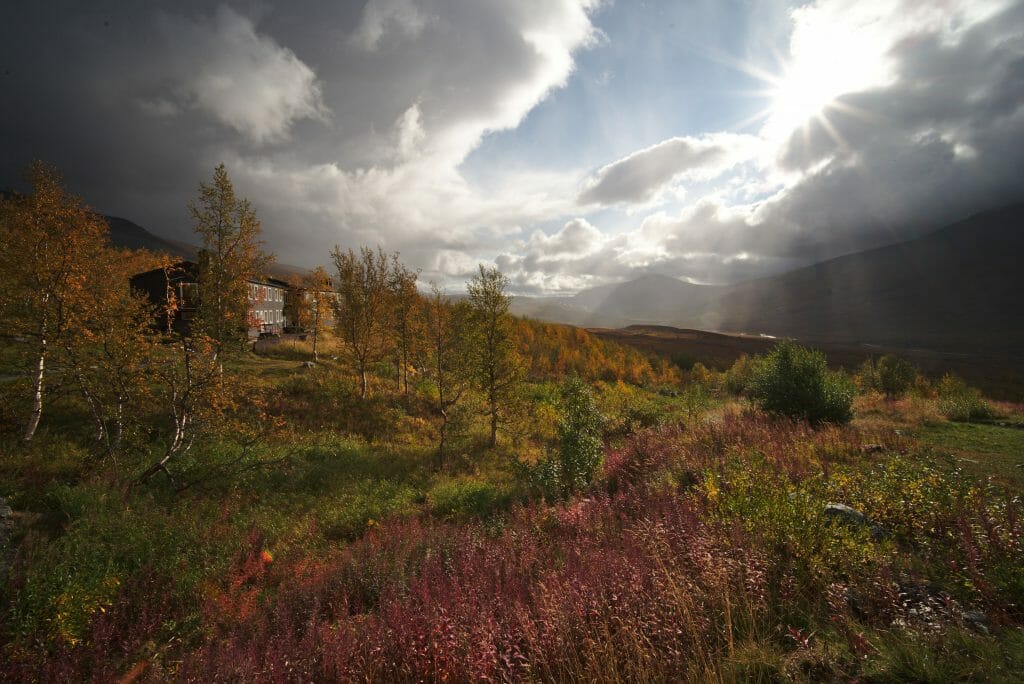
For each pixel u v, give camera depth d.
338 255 26.56
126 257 27.42
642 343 158.88
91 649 5.09
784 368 15.94
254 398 14.57
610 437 18.33
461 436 21.88
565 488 11.40
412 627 3.97
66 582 6.17
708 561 4.02
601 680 3.03
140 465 12.77
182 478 12.48
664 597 3.70
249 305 14.09
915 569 4.51
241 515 10.70
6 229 12.80
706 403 23.83
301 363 31.44
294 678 3.79
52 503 9.56
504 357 20.95
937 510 5.42
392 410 23.81
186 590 6.80
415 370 30.86
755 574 3.90
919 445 11.48
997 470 9.21
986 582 3.80
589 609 3.67
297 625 5.26
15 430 13.44
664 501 6.87
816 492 6.45
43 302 12.34
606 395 33.34
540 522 8.01
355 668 3.75
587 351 75.38
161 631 5.70
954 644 3.04
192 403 12.76
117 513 9.33
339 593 6.07
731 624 3.49
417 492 13.50
